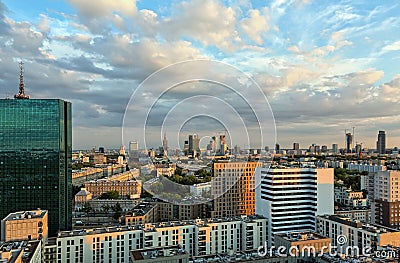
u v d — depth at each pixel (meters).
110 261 142.62
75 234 141.88
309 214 187.75
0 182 199.50
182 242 152.25
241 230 167.50
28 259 99.31
